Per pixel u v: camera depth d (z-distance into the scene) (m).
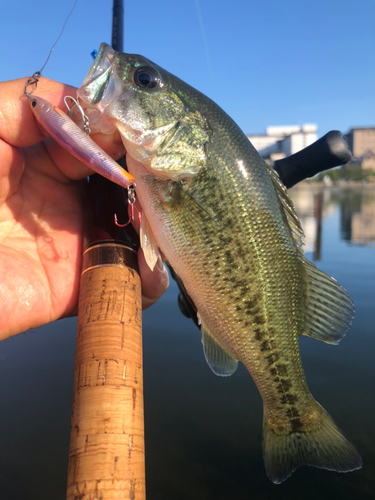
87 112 0.21
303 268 0.24
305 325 0.25
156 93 0.22
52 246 0.22
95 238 0.20
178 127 0.22
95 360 0.16
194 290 0.23
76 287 0.22
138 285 0.19
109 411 0.15
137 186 0.23
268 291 0.23
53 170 0.23
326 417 0.24
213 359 0.23
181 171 0.22
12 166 0.21
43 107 0.18
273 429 0.24
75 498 0.14
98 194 0.21
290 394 0.24
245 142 0.23
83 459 0.14
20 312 0.20
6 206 0.22
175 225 0.22
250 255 0.22
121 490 0.14
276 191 0.23
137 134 0.22
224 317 0.23
